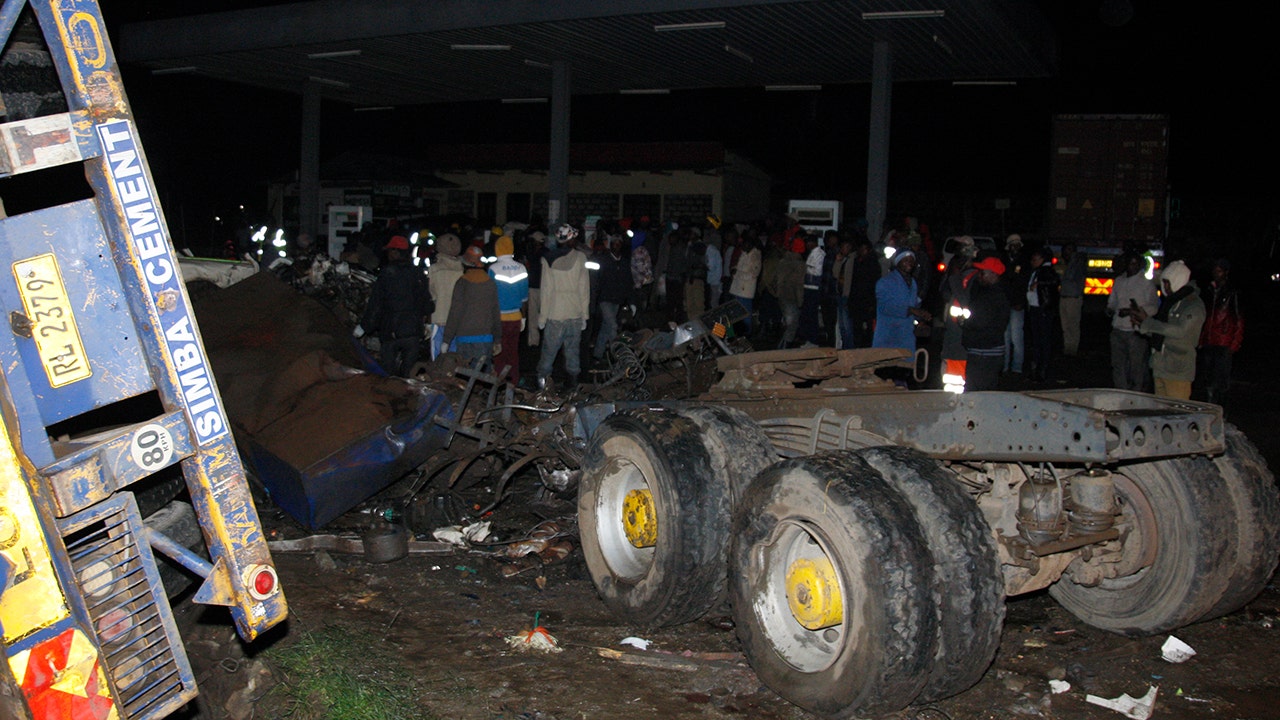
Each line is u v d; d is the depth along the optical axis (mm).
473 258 9625
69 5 2824
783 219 23641
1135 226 20625
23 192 3520
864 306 13320
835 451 4418
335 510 6426
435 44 18078
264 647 4695
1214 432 4461
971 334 7773
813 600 4242
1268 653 5070
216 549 3139
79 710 2807
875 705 3945
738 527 4559
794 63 18391
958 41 15859
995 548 4113
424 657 4770
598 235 14078
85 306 2879
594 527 5473
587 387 7656
